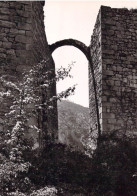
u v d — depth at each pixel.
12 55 9.41
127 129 12.77
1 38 9.45
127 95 13.25
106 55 13.52
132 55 13.73
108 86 13.20
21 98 6.00
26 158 7.48
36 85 6.68
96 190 8.20
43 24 13.05
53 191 5.43
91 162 8.98
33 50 10.03
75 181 8.21
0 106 8.39
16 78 9.23
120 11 14.08
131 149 9.55
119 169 8.82
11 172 5.43
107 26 13.81
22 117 5.91
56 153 8.67
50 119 13.12
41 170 7.77
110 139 10.48
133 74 13.56
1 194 5.50
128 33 13.93
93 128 14.62
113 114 12.90
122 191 8.46
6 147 5.78
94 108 14.58
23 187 6.12
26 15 9.80
